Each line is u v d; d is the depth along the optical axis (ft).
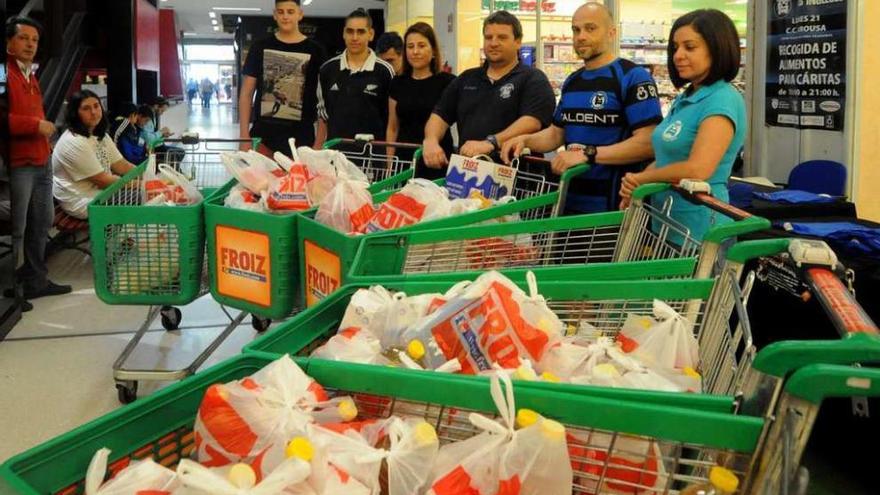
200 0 60.59
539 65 22.33
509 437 3.24
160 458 3.59
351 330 4.63
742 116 8.09
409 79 14.23
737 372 4.17
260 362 3.99
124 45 30.22
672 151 8.48
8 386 10.78
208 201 9.43
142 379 10.19
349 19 14.49
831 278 3.43
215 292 8.95
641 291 5.17
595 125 10.22
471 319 4.36
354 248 6.74
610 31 10.39
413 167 10.77
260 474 3.19
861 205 14.61
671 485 3.41
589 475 3.47
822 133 15.08
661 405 3.27
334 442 3.30
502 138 11.00
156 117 33.91
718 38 7.97
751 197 11.99
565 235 8.27
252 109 16.33
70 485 3.23
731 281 4.76
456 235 6.88
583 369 4.25
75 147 17.13
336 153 9.24
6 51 13.85
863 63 14.08
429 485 3.22
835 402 8.91
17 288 13.93
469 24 28.45
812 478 8.80
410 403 3.79
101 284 9.39
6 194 15.30
